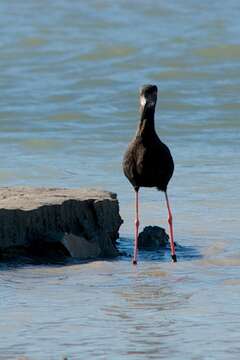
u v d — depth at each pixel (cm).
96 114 2595
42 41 3688
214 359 971
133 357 980
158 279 1298
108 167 2028
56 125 2472
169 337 1041
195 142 2267
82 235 1442
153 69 3188
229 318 1106
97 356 984
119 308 1152
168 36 3725
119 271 1345
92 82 3017
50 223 1416
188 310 1141
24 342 1026
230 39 3600
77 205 1444
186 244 1502
